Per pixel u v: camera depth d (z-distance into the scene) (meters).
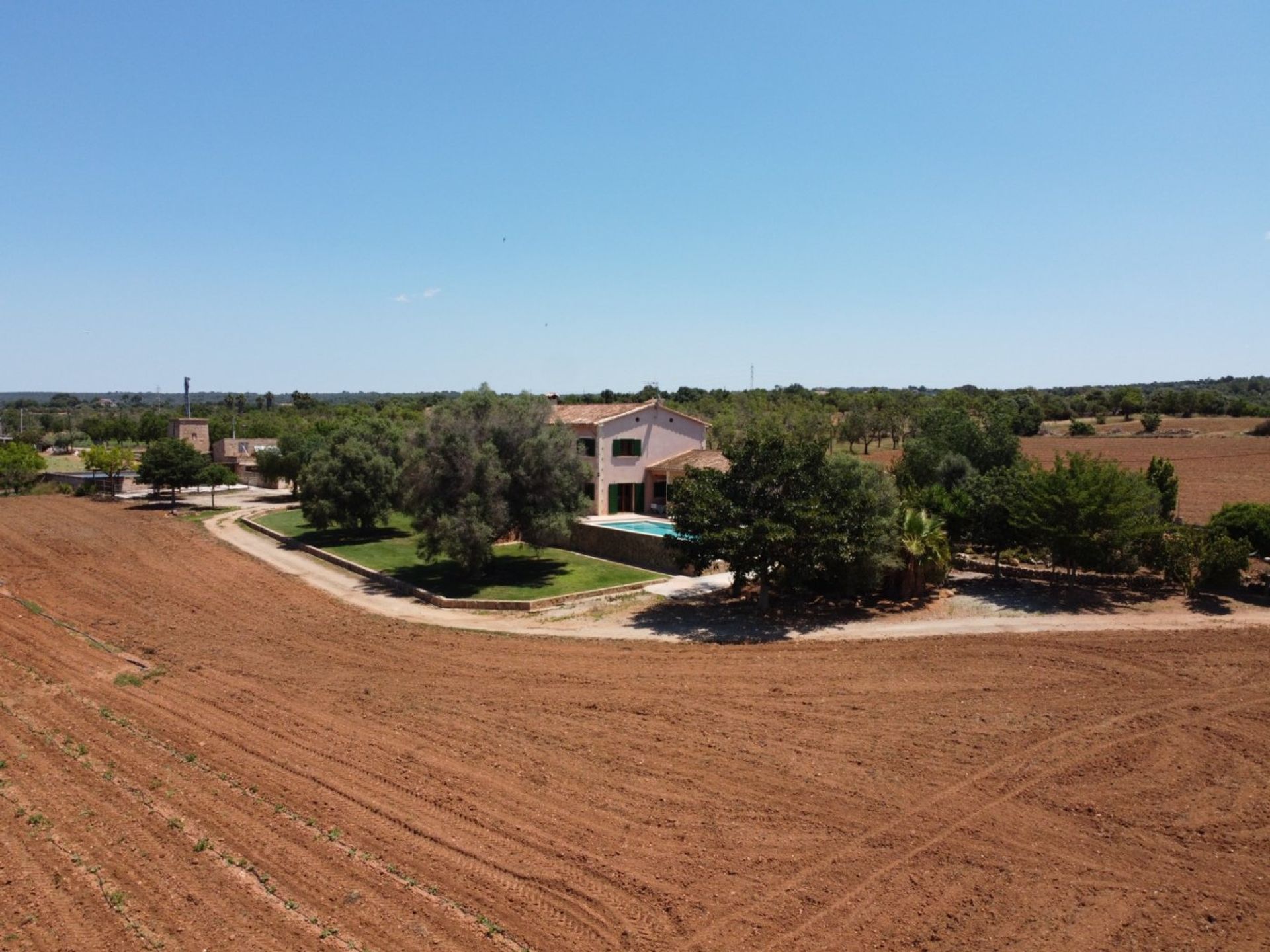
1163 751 15.45
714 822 13.12
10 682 20.19
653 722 17.23
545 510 30.81
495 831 12.87
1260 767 14.80
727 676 20.02
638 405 44.59
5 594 29.80
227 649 23.14
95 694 19.34
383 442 44.38
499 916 10.66
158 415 125.12
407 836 12.73
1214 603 25.47
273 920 10.52
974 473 38.75
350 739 16.55
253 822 13.10
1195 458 66.50
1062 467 27.30
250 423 107.56
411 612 27.45
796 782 14.45
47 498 61.38
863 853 12.20
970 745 15.84
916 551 26.73
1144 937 10.27
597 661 21.52
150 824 13.04
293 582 32.56
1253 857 12.01
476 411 31.41
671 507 26.94
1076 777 14.49
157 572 34.53
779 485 25.88
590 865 11.89
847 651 21.89
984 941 10.20
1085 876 11.62
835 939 10.25
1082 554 26.58
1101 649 21.31
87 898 10.99
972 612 25.58
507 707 18.28
